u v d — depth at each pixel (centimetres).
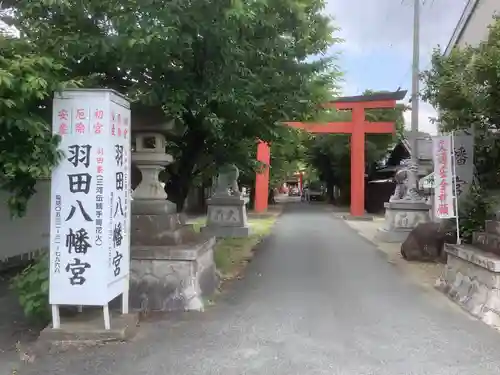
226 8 608
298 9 875
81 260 543
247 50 784
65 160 541
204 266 765
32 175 528
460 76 891
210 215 1742
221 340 562
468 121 961
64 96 538
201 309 689
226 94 738
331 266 1091
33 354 517
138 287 686
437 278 939
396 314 680
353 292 821
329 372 471
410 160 1792
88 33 639
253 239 1623
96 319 591
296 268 1062
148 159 743
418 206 1584
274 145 1471
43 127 516
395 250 1362
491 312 639
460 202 1020
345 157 3622
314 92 1048
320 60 1012
